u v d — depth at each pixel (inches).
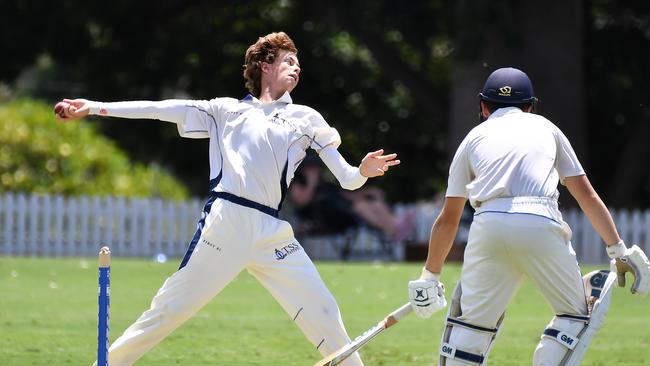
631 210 3806.6
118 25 3811.5
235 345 1261.1
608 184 3973.9
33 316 1453.0
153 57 4045.3
